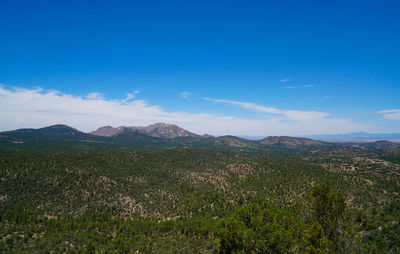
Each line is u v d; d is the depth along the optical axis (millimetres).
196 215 94562
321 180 111125
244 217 40469
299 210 44656
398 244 50125
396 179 114750
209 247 66500
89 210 85375
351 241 38094
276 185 116375
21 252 54281
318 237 33750
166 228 77188
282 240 32906
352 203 85500
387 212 73375
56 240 61094
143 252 61156
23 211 75375
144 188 110438
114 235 71188
